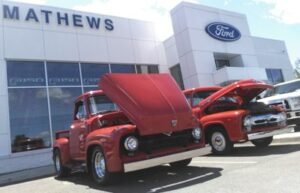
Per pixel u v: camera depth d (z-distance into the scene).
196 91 11.02
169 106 7.45
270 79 27.83
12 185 10.73
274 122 9.67
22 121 15.88
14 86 16.05
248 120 9.37
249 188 5.67
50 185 9.22
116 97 7.41
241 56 22.98
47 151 16.11
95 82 18.81
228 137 9.59
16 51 16.44
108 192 6.87
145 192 6.47
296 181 5.69
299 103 12.37
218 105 10.47
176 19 21.59
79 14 18.98
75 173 10.84
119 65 20.08
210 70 20.98
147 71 21.31
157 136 7.24
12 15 16.69
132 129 6.96
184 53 20.95
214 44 21.66
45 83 17.02
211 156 10.10
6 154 15.12
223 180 6.55
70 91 17.75
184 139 7.56
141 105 7.13
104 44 19.61
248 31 23.92
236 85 9.90
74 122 9.09
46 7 17.88
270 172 6.64
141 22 21.58
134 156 6.91
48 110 16.75
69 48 18.20
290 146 9.97
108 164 7.02
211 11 22.12
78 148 8.66
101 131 7.43
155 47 21.95
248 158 8.78
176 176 7.66
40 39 17.30
